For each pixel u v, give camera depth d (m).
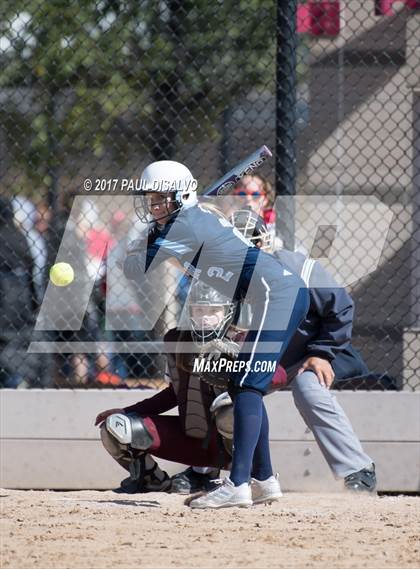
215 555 14.41
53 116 29.88
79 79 30.30
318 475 23.39
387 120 28.41
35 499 21.02
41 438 23.67
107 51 30.17
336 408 20.98
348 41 29.67
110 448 19.72
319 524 17.31
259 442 19.25
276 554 14.55
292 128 24.80
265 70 29.91
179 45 29.98
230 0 30.14
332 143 29.03
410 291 27.59
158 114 29.64
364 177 28.69
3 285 26.55
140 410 19.91
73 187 28.77
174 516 17.95
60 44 30.38
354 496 21.12
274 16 30.02
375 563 14.02
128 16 30.22
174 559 14.11
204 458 19.72
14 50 30.22
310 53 29.59
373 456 23.53
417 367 27.31
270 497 19.39
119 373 26.30
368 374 21.53
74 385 26.23
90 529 16.42
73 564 13.72
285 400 23.48
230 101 29.75
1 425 23.69
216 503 18.52
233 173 21.05
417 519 18.14
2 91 30.17
